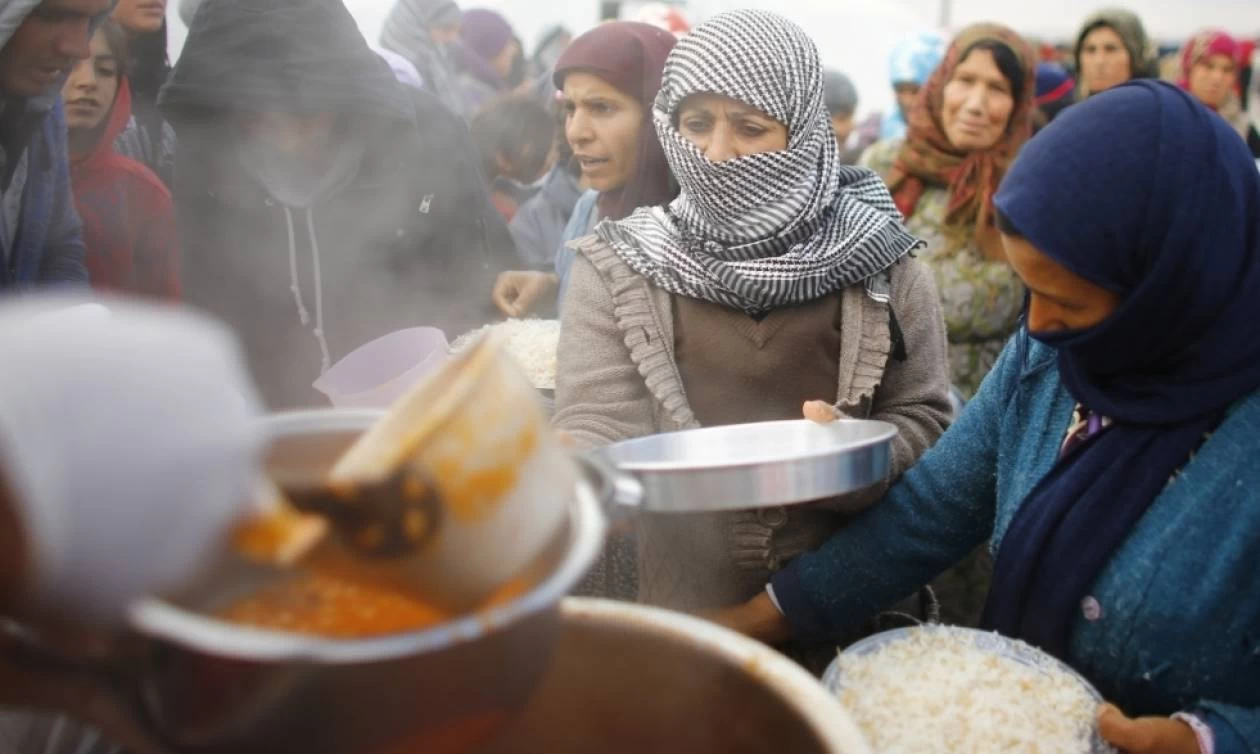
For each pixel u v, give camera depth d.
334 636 0.66
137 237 2.27
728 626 1.48
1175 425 1.20
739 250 1.60
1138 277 1.17
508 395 0.63
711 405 1.59
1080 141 1.16
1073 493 1.26
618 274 1.62
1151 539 1.20
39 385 0.45
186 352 0.49
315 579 0.70
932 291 1.69
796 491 1.11
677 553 1.57
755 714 0.85
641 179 2.34
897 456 1.54
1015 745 1.10
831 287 1.58
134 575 0.47
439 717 0.60
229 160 2.17
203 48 2.05
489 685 0.61
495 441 0.61
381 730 0.58
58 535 0.45
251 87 2.03
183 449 0.47
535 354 2.05
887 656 1.25
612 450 1.21
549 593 0.60
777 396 1.58
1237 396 1.18
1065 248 1.16
